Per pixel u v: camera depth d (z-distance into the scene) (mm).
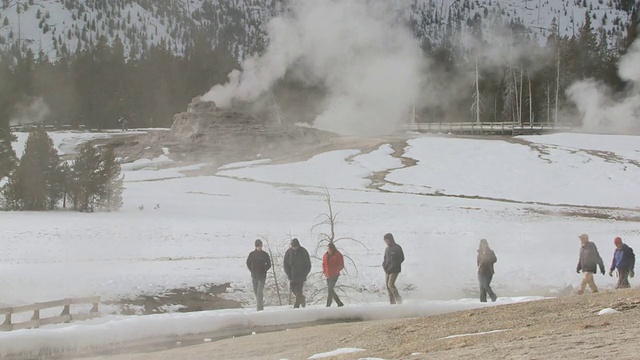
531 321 11883
